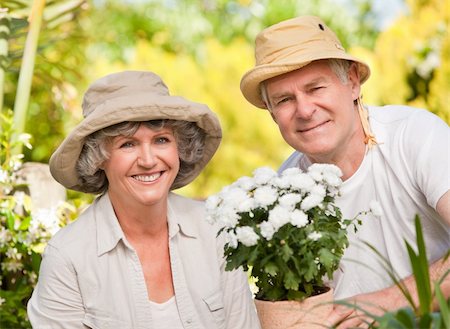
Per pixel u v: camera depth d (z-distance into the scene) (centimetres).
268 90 301
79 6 473
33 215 382
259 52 302
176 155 267
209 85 705
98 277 267
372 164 299
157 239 275
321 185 256
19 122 426
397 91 702
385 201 298
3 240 375
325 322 257
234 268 256
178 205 283
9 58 439
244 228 242
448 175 278
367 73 305
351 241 302
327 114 293
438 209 279
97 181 280
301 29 296
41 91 683
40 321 269
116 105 254
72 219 402
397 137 295
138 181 263
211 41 721
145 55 720
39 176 400
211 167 704
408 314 208
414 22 707
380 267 299
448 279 276
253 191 263
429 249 297
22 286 381
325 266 248
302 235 246
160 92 272
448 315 203
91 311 267
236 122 701
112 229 269
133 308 266
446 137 288
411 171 289
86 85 709
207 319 272
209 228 279
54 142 695
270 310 258
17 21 432
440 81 669
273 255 248
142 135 260
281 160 701
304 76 292
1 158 411
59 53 698
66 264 266
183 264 275
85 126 257
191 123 272
